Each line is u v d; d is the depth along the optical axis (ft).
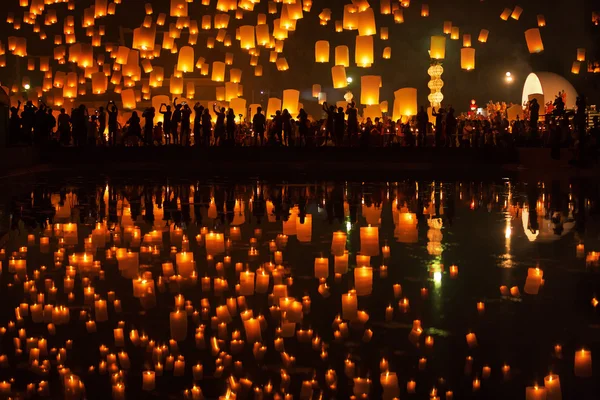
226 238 28.84
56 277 22.12
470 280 21.11
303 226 31.81
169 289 20.26
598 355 14.55
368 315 17.42
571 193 45.93
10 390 13.20
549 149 69.67
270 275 22.00
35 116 76.13
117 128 83.76
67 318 17.54
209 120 79.20
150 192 46.50
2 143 65.98
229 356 14.58
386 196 44.24
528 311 17.75
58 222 33.19
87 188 49.32
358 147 77.20
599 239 28.30
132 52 88.58
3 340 15.98
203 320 17.19
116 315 17.70
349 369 13.78
